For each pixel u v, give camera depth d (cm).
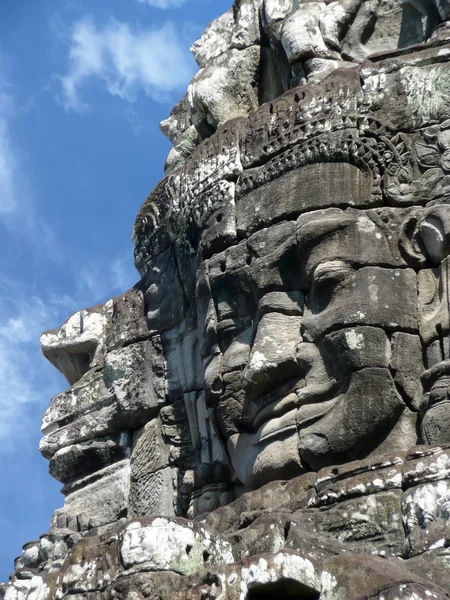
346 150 1255
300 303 1243
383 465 1096
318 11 1388
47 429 1480
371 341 1188
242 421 1258
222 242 1300
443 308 1185
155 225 1416
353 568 971
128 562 1038
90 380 1466
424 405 1152
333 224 1229
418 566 1010
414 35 1373
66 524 1412
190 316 1390
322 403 1200
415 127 1254
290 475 1205
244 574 979
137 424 1423
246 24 1448
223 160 1325
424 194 1235
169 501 1358
